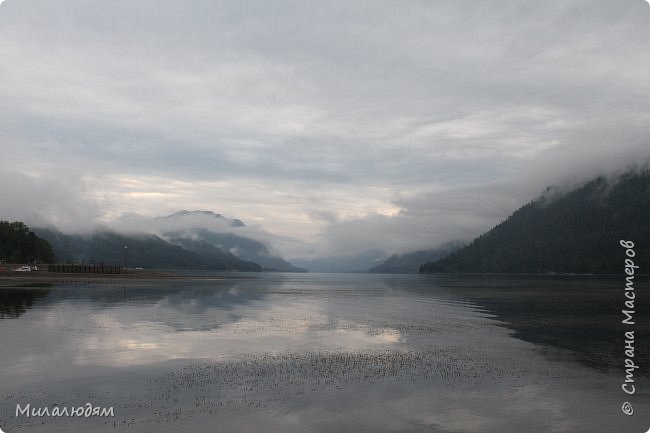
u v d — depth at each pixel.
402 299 69.62
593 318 43.00
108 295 62.34
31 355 23.61
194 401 16.83
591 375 20.98
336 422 15.06
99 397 17.19
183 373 20.64
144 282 107.25
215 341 28.64
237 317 41.50
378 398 17.41
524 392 18.36
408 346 27.91
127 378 19.70
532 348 27.34
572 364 23.14
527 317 43.88
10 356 23.36
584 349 27.09
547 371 21.69
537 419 15.60
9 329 31.45
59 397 17.17
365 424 14.95
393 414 15.84
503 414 15.99
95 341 27.58
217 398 17.19
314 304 58.81
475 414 15.95
